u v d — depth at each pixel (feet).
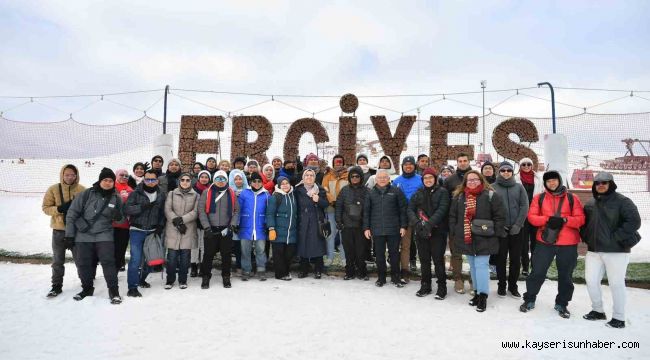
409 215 18.52
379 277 19.86
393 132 31.58
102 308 16.01
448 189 20.18
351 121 31.30
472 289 18.13
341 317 15.20
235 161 25.17
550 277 21.68
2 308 15.96
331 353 11.99
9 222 43.37
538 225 16.05
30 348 12.16
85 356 11.62
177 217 18.54
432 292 18.97
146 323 14.38
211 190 19.48
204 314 15.37
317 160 24.99
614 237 14.37
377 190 19.92
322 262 21.54
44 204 17.63
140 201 17.88
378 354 11.95
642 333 13.76
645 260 26.68
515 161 29.86
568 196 15.89
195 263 21.50
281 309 16.05
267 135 32.71
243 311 15.75
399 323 14.62
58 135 40.34
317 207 21.29
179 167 22.94
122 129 36.60
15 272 21.93
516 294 18.21
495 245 16.26
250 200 20.74
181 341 12.79
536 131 29.71
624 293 14.34
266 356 11.73
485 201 16.66
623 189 72.95
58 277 17.71
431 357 11.75
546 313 15.96
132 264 17.76
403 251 20.84
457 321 14.92
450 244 19.17
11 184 104.53
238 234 20.65
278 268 21.03
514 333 13.73
